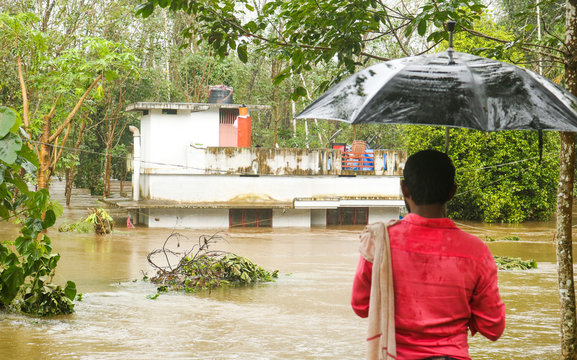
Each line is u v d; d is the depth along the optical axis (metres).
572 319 6.16
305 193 28.31
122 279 14.38
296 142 37.34
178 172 27.22
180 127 27.25
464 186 30.31
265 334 9.41
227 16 7.30
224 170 27.45
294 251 19.92
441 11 6.32
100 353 8.19
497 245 22.06
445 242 2.95
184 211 27.20
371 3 7.00
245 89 42.72
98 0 29.33
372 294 2.95
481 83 3.25
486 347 8.66
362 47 7.10
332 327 9.89
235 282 14.11
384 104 3.13
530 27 7.71
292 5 7.23
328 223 29.62
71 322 10.02
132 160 28.94
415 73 3.28
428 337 2.90
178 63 40.94
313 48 7.25
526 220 32.19
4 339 8.79
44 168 23.45
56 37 25.56
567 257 6.18
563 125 3.16
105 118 37.06
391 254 2.98
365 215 30.06
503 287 13.76
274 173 27.97
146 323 10.05
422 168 3.06
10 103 26.56
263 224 28.12
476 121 3.07
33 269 10.21
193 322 10.16
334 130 40.25
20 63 22.62
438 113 3.08
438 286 2.91
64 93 24.78
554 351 8.45
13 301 10.86
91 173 43.28
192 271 14.11
